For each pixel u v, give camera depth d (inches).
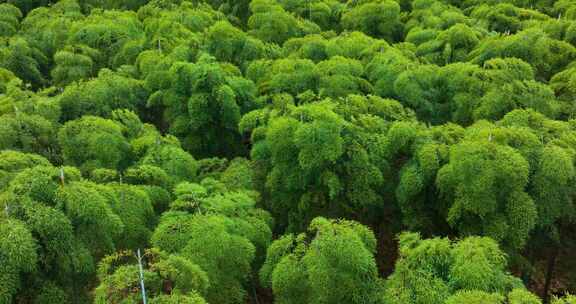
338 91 461.4
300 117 368.5
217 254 283.6
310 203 380.5
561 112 450.9
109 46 617.0
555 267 453.4
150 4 751.7
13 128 378.0
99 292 237.9
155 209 370.9
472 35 564.4
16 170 311.7
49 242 256.2
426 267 255.6
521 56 505.0
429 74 480.7
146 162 385.4
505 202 319.3
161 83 487.8
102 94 463.8
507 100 423.2
